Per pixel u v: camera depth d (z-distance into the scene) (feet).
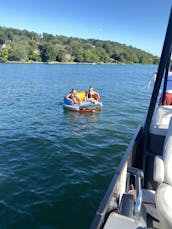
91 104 62.64
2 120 52.26
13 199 23.11
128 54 494.18
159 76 13.94
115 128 48.11
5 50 355.97
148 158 14.73
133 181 13.11
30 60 384.47
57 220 20.67
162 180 10.53
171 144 10.87
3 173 27.91
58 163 30.99
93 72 233.55
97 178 27.55
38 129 45.83
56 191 24.67
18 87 111.45
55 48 402.11
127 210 9.61
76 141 39.55
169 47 13.24
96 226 8.11
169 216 9.32
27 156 32.91
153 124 15.33
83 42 553.23
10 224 19.99
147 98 93.20
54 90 104.99
